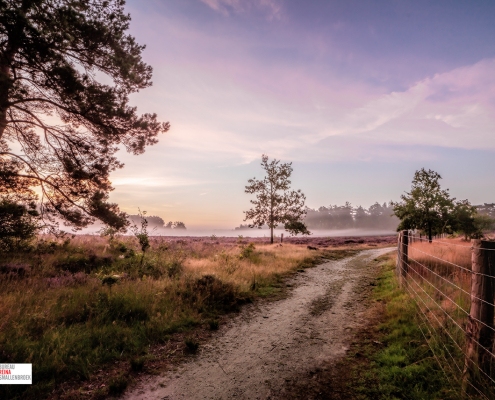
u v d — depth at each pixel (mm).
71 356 3738
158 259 10234
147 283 7305
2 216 8828
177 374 3783
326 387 3404
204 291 7168
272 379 3650
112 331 4723
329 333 5195
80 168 10156
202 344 4773
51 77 7906
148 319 5461
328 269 13203
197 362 4137
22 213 9391
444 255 7555
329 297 7996
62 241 12453
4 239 9172
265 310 6836
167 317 5574
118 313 5309
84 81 8445
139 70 9875
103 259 10188
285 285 9648
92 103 8648
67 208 10625
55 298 5688
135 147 10617
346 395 3209
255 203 26172
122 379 3416
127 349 4324
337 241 37031
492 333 2881
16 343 3811
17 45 7055
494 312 2912
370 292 8203
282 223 25953
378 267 12938
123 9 9188
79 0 8266
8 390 3008
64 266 8953
